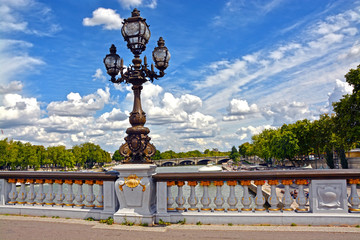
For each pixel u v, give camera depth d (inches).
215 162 6678.2
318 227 247.8
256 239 223.8
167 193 282.0
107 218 284.4
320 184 258.2
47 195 318.7
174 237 232.8
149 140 285.0
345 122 1349.7
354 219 247.4
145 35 283.4
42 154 3673.7
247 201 269.7
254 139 3988.7
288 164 3410.4
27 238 235.1
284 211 265.6
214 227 258.1
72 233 247.4
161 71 286.4
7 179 330.3
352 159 1712.6
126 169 272.7
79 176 301.7
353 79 1311.5
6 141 3166.8
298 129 2386.8
